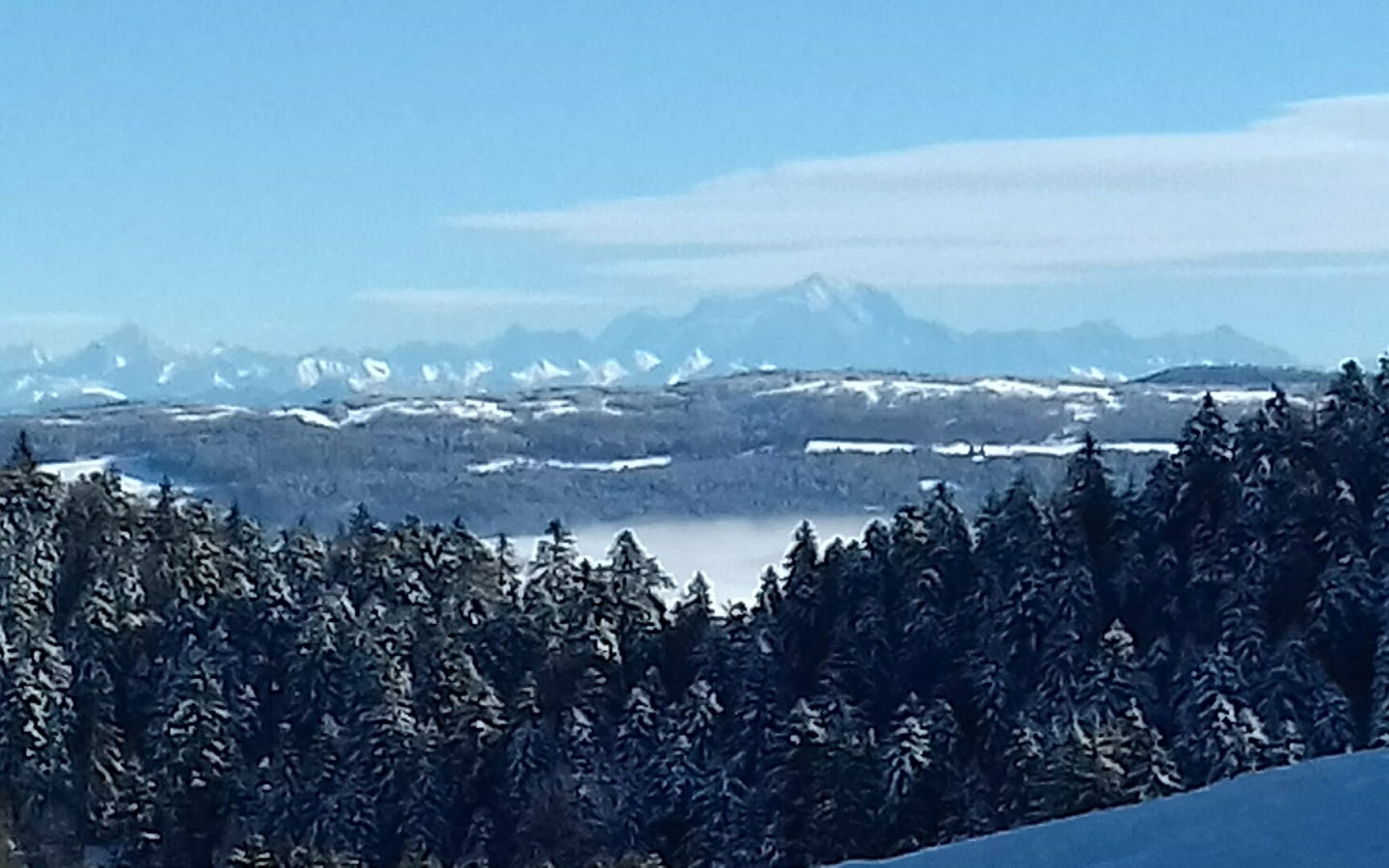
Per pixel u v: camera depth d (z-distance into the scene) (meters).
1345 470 61.16
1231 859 14.51
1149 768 48.25
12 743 65.19
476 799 61.72
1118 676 55.44
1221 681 53.53
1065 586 59.16
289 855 59.62
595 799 59.53
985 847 15.98
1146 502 63.47
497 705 63.34
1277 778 16.67
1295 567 58.22
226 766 64.81
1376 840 14.62
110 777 65.44
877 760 54.78
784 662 63.94
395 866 59.72
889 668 61.56
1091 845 15.48
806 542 66.94
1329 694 53.12
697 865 56.41
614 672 66.56
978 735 56.91
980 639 59.59
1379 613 55.59
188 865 62.97
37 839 63.81
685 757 60.19
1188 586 59.06
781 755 57.81
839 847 53.31
